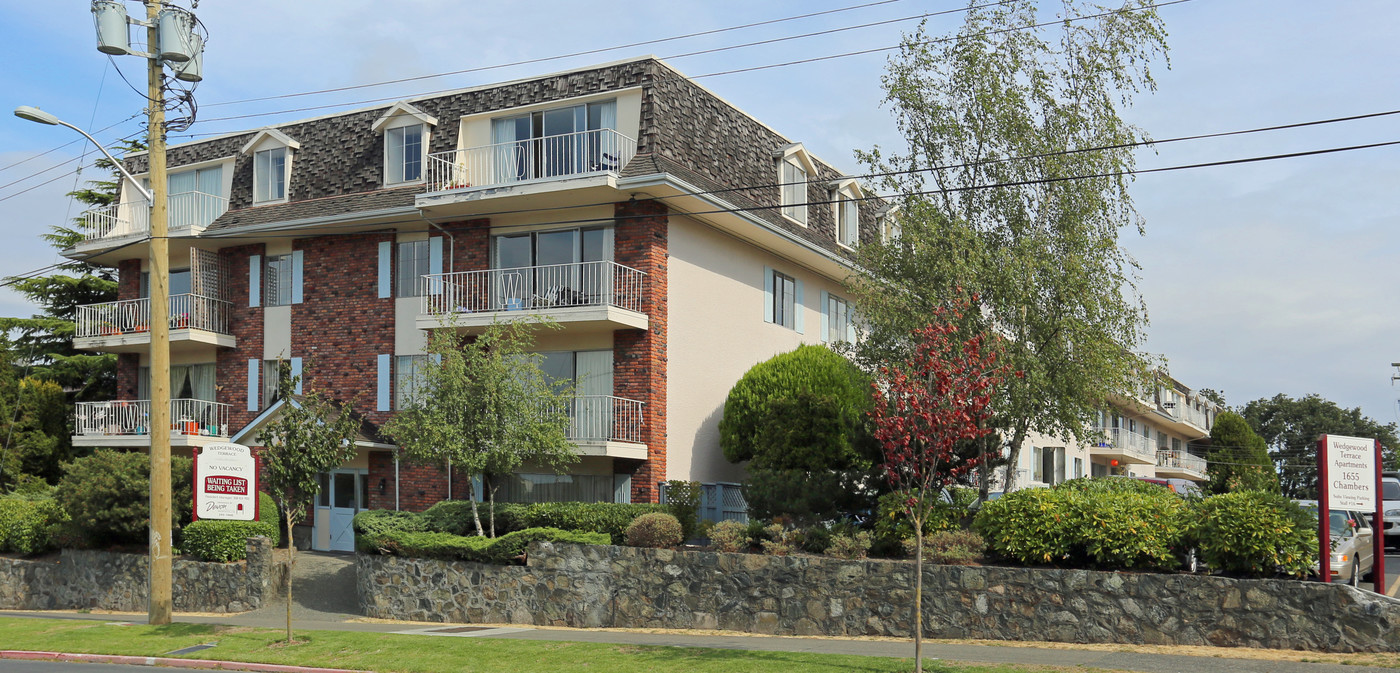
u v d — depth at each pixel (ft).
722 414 86.07
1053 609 50.62
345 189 92.32
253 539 74.33
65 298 135.95
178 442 92.27
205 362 99.14
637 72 80.89
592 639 54.80
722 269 87.61
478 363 69.41
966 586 52.54
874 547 58.85
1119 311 60.59
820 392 77.20
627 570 61.11
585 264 78.54
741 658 46.42
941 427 40.81
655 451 77.00
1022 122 61.36
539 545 63.72
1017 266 59.36
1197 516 50.67
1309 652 45.19
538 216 82.58
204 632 59.47
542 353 82.58
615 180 75.25
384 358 88.48
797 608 56.29
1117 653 46.21
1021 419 61.46
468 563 65.67
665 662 46.29
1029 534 52.90
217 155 101.40
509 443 68.08
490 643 52.54
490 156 85.81
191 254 95.45
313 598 73.67
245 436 87.40
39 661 54.80
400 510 83.05
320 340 91.91
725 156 86.94
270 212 94.38
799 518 63.41
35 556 86.99
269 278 95.76
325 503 90.02
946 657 45.80
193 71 65.26
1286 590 46.29
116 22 62.90
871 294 64.54
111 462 82.53
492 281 82.99
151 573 63.36
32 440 112.37
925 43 64.18
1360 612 44.80
